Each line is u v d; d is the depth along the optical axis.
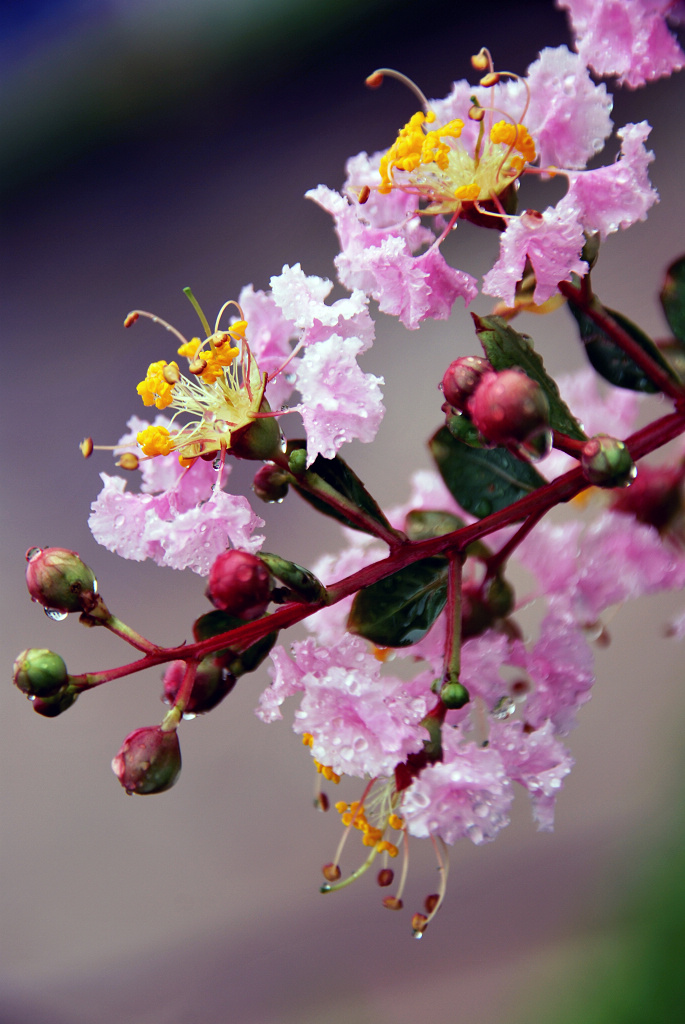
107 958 1.20
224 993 1.14
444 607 0.44
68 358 2.07
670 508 0.46
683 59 0.44
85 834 1.32
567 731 0.45
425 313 0.44
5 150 2.69
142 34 2.69
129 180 2.54
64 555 0.43
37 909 1.27
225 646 0.43
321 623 0.45
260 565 0.42
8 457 1.86
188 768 1.32
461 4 2.39
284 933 1.16
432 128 0.45
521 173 0.44
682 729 1.02
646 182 0.44
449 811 0.42
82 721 1.44
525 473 0.45
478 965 1.04
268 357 0.45
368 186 0.45
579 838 1.08
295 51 2.54
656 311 1.36
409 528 0.46
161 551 0.44
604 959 0.90
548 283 0.43
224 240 2.19
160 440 0.44
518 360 0.43
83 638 1.46
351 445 1.34
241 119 2.54
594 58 0.44
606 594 0.46
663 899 0.85
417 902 1.12
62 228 2.48
